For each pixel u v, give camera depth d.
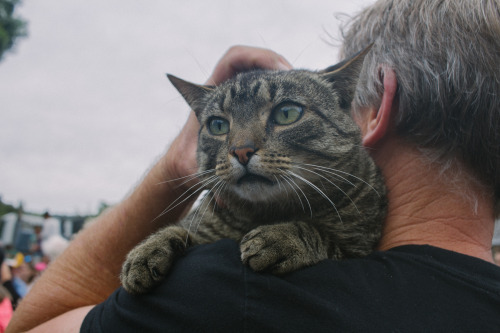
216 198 0.78
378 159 0.74
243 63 0.83
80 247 0.78
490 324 0.64
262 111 0.77
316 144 0.76
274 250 0.67
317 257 0.69
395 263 0.66
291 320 0.64
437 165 0.70
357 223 0.75
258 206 0.78
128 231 0.78
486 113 0.68
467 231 0.69
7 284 1.51
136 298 0.67
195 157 0.81
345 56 0.79
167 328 0.65
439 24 0.69
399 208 0.71
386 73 0.71
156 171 0.79
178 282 0.66
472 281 0.65
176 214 0.81
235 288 0.65
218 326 0.64
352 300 0.65
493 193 0.70
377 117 0.72
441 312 0.64
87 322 0.68
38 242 2.74
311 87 0.77
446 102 0.69
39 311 0.75
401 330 0.63
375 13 0.74
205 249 0.68
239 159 0.75
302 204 0.75
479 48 0.68
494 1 0.69
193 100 0.82
